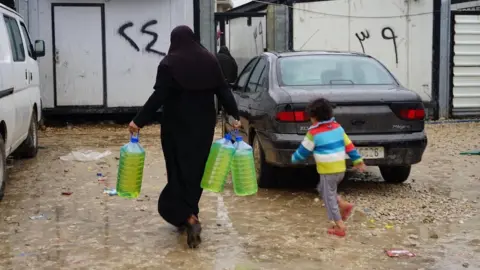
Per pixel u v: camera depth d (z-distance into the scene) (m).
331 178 5.43
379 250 5.17
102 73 14.16
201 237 5.52
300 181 7.93
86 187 7.55
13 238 5.47
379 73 7.62
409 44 15.27
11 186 7.58
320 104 5.43
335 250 5.16
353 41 15.26
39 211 6.41
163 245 5.30
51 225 5.89
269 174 7.39
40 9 13.84
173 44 5.30
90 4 13.96
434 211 6.39
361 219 6.09
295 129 6.67
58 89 14.06
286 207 6.61
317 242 5.38
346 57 7.85
